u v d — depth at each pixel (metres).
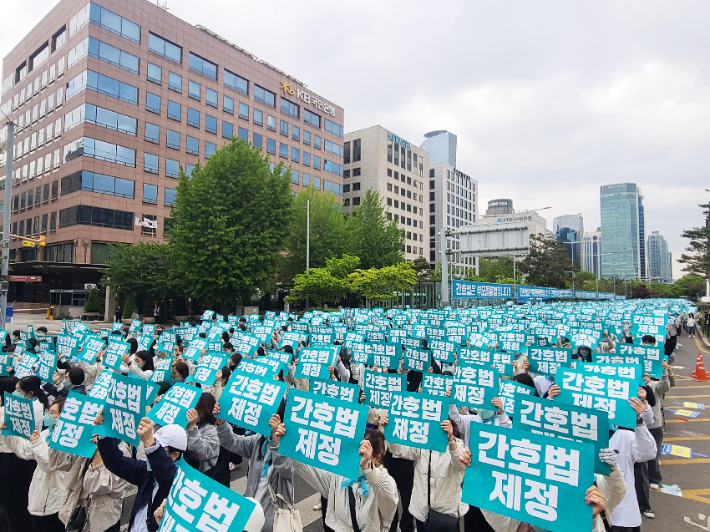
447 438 4.50
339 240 44.53
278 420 4.13
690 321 35.97
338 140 70.50
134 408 4.14
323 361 8.83
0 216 53.84
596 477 3.97
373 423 5.62
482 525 4.25
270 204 33.28
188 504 2.75
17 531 5.20
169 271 34.34
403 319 21.78
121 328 15.21
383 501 3.83
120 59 43.19
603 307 34.56
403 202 86.19
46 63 46.81
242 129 55.00
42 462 4.65
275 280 44.75
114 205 42.75
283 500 3.99
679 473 7.64
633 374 5.53
